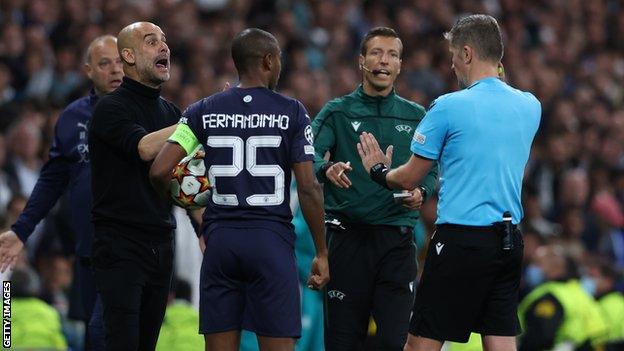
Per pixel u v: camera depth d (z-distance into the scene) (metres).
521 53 73.62
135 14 58.44
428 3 70.88
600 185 59.44
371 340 29.61
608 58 76.38
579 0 80.94
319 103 56.56
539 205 56.69
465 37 25.58
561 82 73.31
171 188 25.42
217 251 24.98
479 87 25.30
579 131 67.81
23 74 53.78
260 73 25.44
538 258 41.28
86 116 29.67
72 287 32.34
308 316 38.19
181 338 34.00
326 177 28.34
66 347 36.19
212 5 63.94
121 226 26.27
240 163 24.94
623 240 57.78
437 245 25.22
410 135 29.42
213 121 25.03
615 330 41.16
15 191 42.94
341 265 29.09
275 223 25.00
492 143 24.97
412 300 29.12
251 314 25.05
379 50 29.12
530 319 37.44
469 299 25.23
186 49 57.22
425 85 63.41
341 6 68.62
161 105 27.12
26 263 37.31
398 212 29.03
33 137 46.09
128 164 26.25
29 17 57.00
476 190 24.94
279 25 62.09
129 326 25.95
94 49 29.61
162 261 26.62
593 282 43.44
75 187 29.52
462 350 35.22
